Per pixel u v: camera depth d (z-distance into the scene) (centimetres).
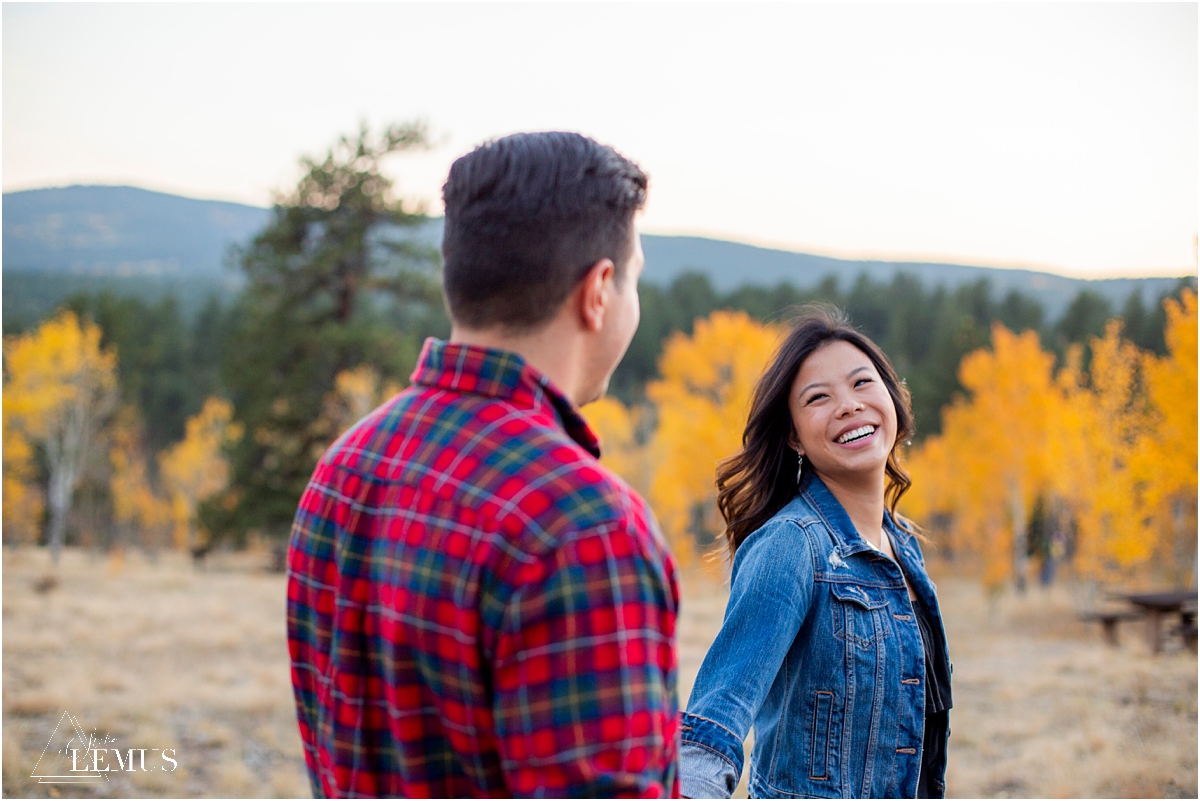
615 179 94
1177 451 1477
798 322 188
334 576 92
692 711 143
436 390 94
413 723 82
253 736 687
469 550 79
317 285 2214
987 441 2570
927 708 176
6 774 529
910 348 6128
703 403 2475
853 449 174
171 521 4853
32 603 1312
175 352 6025
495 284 91
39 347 2819
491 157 93
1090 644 1264
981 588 2420
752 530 194
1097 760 609
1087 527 1767
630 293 99
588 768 74
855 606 163
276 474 2219
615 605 77
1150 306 3831
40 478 3666
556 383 94
